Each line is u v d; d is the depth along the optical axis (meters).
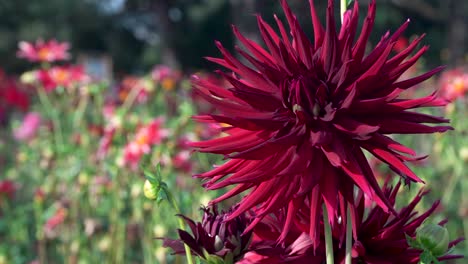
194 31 13.69
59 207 1.96
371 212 0.78
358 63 0.72
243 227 0.78
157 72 2.56
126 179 1.81
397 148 0.68
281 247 0.76
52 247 2.11
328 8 0.72
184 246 0.81
